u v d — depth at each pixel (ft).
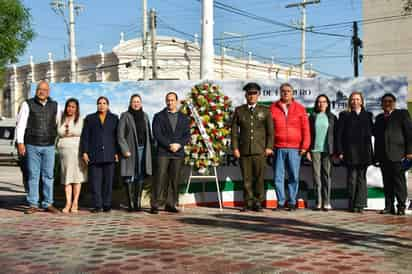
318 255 20.31
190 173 32.45
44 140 30.50
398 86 32.65
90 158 30.71
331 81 33.35
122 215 30.07
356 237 23.71
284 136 31.27
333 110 33.42
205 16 39.58
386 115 30.68
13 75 168.45
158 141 30.63
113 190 33.76
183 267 18.63
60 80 157.48
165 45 144.56
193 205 33.96
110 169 31.12
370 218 29.01
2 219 28.55
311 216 29.66
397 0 118.21
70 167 30.86
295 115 31.37
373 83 32.91
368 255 20.38
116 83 35.04
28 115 30.32
